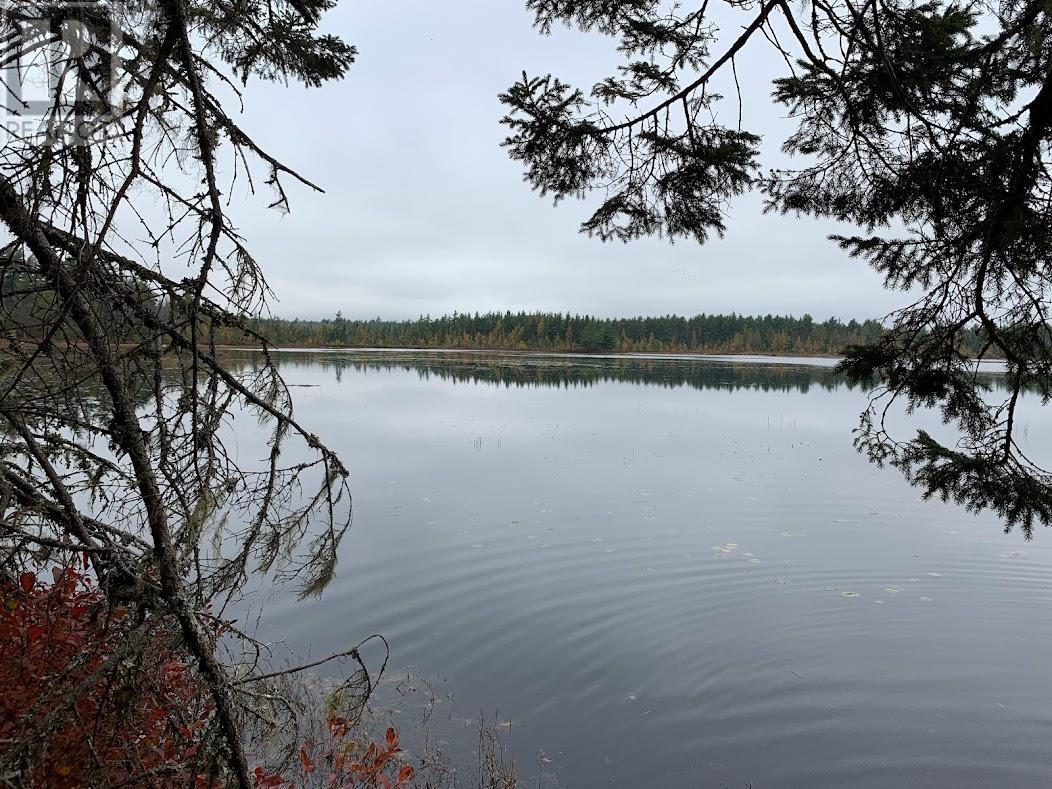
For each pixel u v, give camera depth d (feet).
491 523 34.58
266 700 6.86
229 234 5.16
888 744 16.97
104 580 6.31
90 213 4.71
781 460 53.47
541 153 12.29
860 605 25.57
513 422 73.31
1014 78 9.51
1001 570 29.30
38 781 5.98
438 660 20.44
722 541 32.58
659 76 11.19
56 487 6.30
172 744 7.06
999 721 18.07
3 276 4.87
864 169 11.02
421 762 14.76
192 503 5.37
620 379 148.05
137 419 5.43
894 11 9.11
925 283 11.53
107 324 5.06
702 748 16.58
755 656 21.43
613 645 21.84
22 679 6.61
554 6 10.89
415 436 62.03
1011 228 9.15
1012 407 10.47
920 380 11.20
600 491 42.22
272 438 5.88
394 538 31.65
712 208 12.37
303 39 7.93
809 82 10.28
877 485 44.80
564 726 17.21
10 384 5.11
